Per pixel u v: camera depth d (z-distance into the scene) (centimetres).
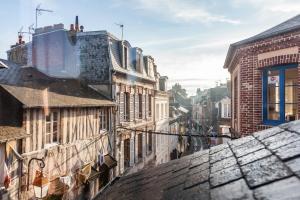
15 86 1081
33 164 1016
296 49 746
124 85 1838
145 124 2255
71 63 1709
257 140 328
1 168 859
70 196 1244
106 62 1698
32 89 1159
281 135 302
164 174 371
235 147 341
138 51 2108
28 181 984
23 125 963
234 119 1213
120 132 1762
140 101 2191
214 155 348
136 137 2050
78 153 1316
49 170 1106
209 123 5100
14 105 966
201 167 313
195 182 255
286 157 216
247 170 226
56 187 1108
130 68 1981
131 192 340
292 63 770
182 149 4281
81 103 1287
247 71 895
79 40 1734
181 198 225
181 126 4403
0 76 1197
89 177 1336
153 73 2553
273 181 181
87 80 1712
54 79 1564
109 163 1544
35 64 1669
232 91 1299
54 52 1673
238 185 200
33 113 1015
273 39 799
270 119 848
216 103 4731
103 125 1612
